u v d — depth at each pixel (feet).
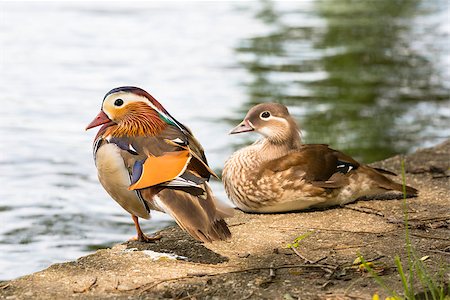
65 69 67.92
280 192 31.48
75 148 49.03
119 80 64.69
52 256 34.30
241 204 32.60
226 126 53.06
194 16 92.89
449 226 29.45
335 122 54.44
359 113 56.49
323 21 90.02
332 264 25.64
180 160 24.99
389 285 23.76
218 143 49.98
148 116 27.20
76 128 52.80
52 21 88.63
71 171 45.27
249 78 65.51
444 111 57.36
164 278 25.04
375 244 27.73
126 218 39.22
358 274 24.75
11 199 41.06
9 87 62.08
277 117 32.37
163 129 27.14
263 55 73.56
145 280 24.86
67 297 23.62
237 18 91.81
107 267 26.12
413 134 52.54
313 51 75.36
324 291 23.49
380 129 53.42
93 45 77.30
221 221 24.62
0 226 37.55
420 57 73.61
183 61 71.15
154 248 28.22
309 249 27.45
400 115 56.65
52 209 39.93
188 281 24.70
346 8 99.30
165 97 59.82
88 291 24.08
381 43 79.15
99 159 26.66
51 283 24.75
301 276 24.81
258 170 31.89
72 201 40.98
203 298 23.32
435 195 33.60
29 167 45.68
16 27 84.84
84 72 67.05
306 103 58.90
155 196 24.70
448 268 25.12
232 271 25.39
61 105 57.77
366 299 22.79
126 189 26.43
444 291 23.68
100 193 42.39
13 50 74.49
